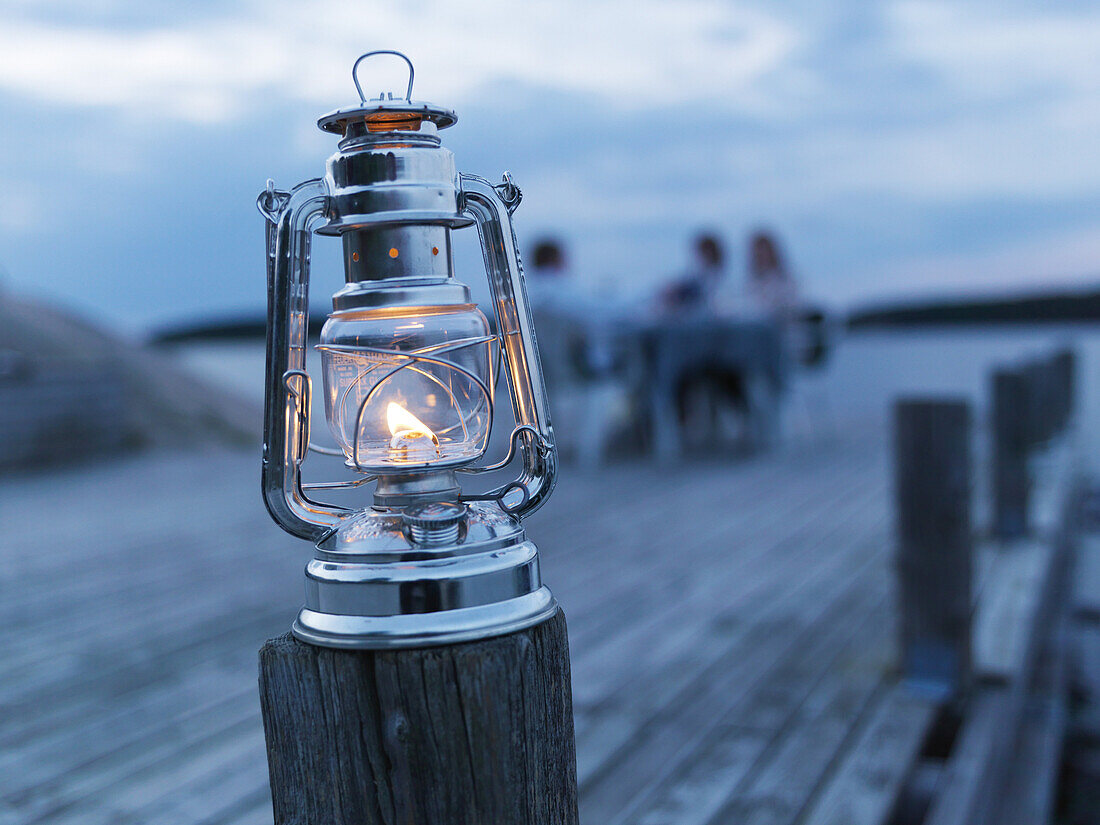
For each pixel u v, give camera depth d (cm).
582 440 705
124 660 299
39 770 221
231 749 229
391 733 78
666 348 692
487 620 78
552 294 691
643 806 193
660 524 489
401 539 80
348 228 82
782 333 734
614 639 306
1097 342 2666
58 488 676
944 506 244
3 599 377
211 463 804
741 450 750
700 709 244
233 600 367
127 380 988
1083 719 363
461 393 84
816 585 362
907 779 207
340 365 83
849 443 780
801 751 216
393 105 80
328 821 81
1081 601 511
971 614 246
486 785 77
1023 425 394
